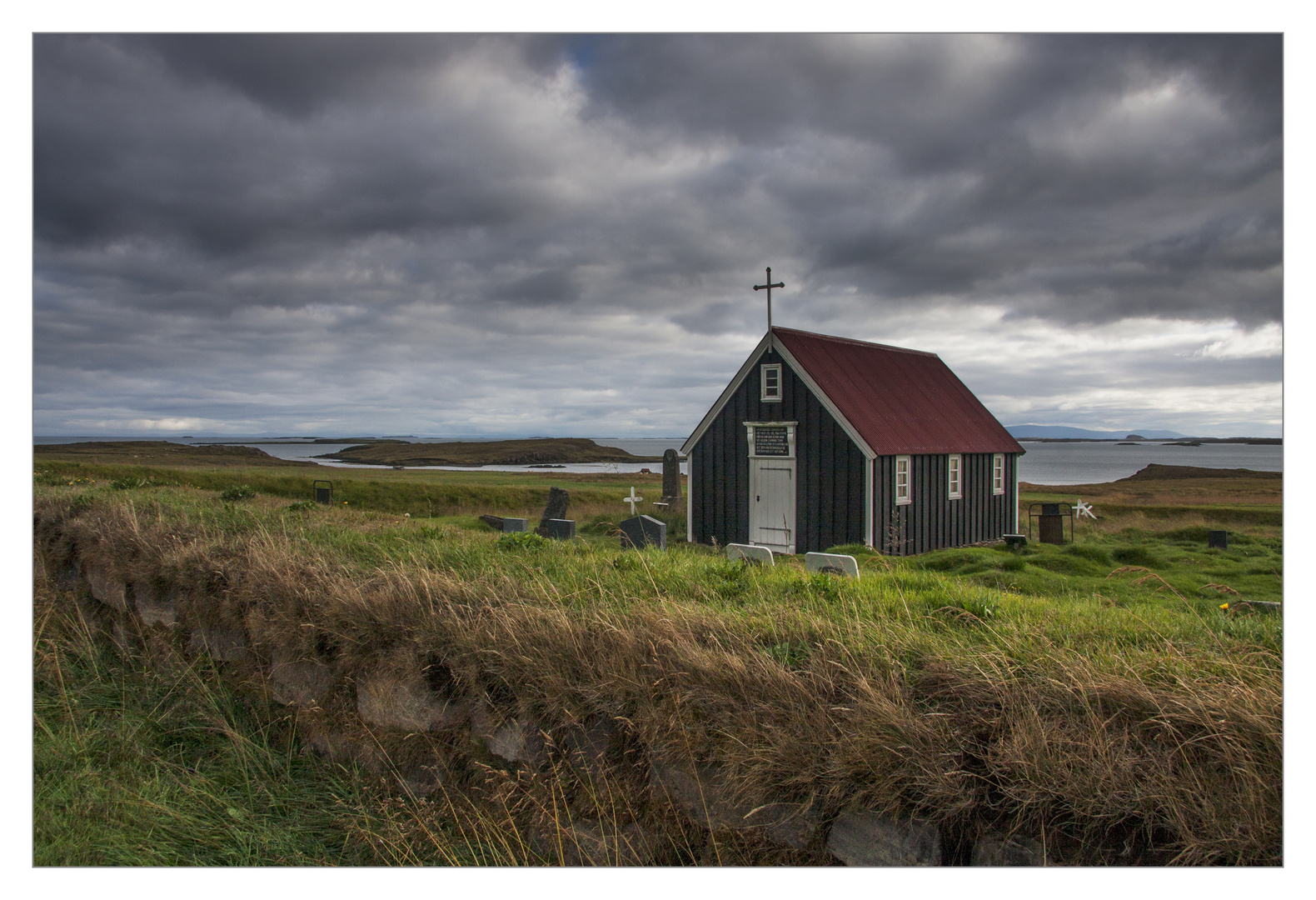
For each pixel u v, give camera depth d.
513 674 5.05
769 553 8.98
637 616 5.40
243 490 14.98
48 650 8.04
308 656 6.31
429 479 41.16
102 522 9.95
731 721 4.19
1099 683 3.87
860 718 3.88
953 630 5.09
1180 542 18.95
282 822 5.20
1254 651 4.59
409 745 5.43
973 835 3.59
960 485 21.30
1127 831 3.36
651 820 4.34
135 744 6.16
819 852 3.84
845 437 18.30
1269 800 3.27
